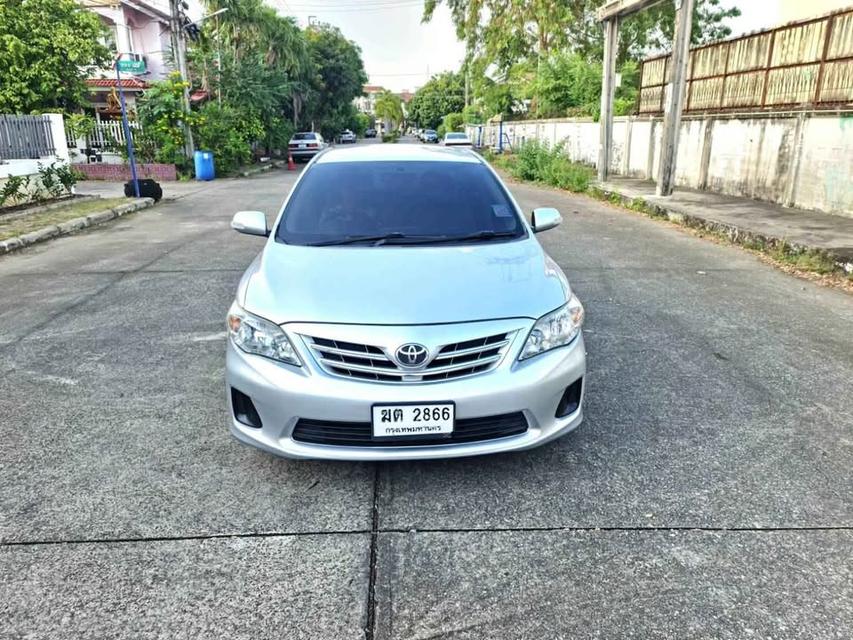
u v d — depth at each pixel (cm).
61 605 229
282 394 279
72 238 999
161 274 738
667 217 1139
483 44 3575
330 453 281
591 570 248
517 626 221
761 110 1272
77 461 327
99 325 549
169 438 351
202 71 2611
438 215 385
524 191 1703
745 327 543
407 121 11675
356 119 7744
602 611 228
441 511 286
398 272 317
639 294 648
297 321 283
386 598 234
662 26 3209
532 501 293
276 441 288
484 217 387
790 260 786
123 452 336
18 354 480
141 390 414
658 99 1727
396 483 307
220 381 429
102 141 2286
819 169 1066
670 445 344
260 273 333
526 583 242
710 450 339
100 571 247
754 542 265
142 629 219
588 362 462
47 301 628
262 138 2794
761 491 302
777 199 1183
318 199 399
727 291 661
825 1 1417
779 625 221
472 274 317
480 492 300
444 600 233
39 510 285
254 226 402
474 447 283
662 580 243
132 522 277
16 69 1909
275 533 271
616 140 1966
